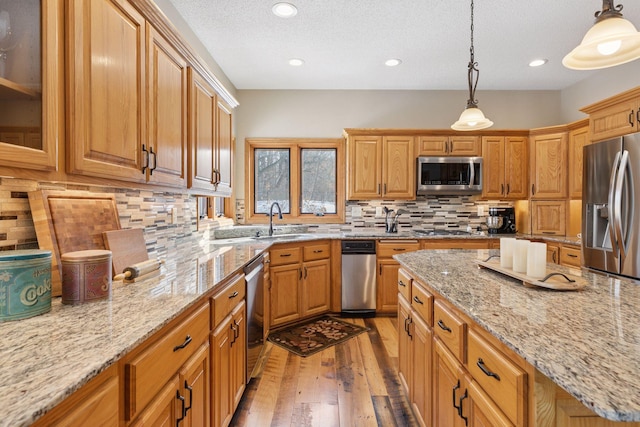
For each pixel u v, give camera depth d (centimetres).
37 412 53
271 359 256
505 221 413
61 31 103
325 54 322
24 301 94
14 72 93
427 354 155
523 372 84
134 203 188
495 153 393
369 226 419
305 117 417
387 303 360
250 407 195
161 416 99
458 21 263
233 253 238
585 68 160
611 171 264
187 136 197
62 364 68
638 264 244
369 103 420
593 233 284
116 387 79
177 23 250
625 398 59
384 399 203
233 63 342
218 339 150
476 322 102
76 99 108
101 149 120
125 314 100
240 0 236
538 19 260
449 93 422
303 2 239
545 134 383
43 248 116
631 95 259
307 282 338
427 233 386
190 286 136
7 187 110
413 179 390
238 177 413
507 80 389
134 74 141
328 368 241
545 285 132
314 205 425
